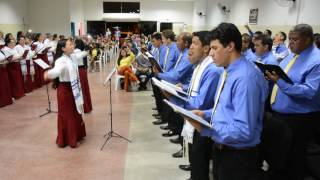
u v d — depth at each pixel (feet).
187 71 11.35
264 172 6.50
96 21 65.16
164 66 16.26
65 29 53.01
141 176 10.50
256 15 30.42
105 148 12.96
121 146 13.20
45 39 31.86
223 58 5.44
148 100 22.22
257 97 5.20
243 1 34.06
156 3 64.54
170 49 15.51
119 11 64.95
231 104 5.38
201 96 7.86
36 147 13.05
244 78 5.15
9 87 20.54
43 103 21.08
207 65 8.00
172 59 15.23
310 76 7.82
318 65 7.73
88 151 12.64
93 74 35.22
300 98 8.04
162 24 65.10
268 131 6.15
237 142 5.33
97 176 10.50
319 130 8.44
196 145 8.13
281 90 7.89
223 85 5.71
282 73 7.47
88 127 15.75
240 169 5.63
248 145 5.47
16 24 46.68
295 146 8.24
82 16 63.26
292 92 7.61
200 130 5.74
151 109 19.56
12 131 15.08
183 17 65.05
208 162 8.27
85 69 18.26
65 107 12.70
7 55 20.13
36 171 10.84
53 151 12.62
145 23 65.31
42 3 52.08
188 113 5.60
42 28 52.85
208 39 7.98
